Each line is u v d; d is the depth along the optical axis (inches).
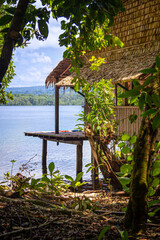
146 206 141.4
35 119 2544.3
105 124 349.7
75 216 166.2
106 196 284.0
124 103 425.1
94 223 153.1
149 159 141.3
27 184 230.1
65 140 548.1
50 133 655.8
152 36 455.5
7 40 114.0
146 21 466.3
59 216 163.2
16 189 227.3
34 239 126.6
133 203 141.4
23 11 116.6
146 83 93.4
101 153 344.2
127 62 464.4
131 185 142.9
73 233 133.6
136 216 140.5
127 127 414.0
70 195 266.2
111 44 180.2
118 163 331.9
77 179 176.1
